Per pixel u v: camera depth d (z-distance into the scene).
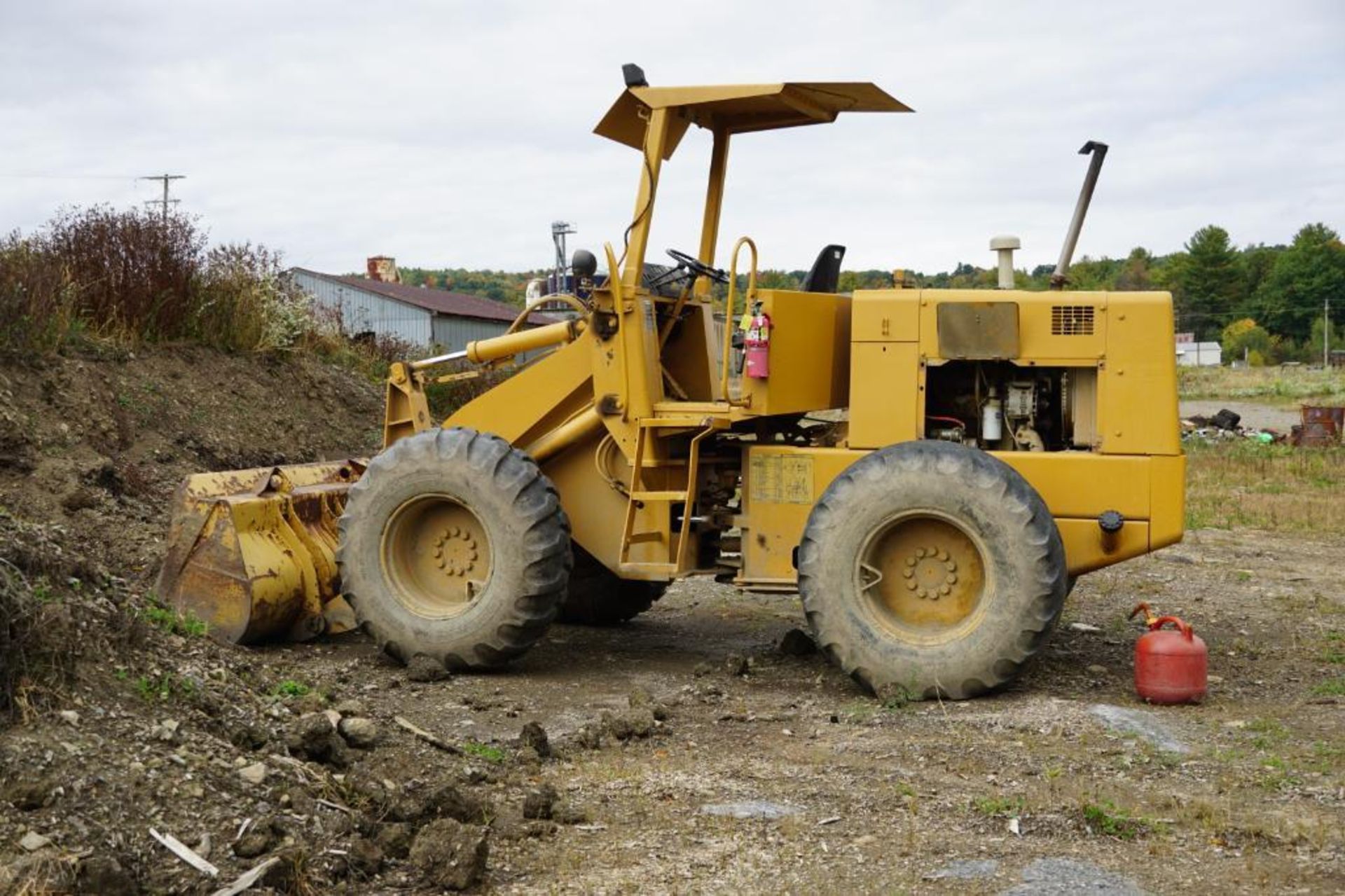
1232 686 7.45
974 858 4.81
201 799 4.79
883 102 8.05
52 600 5.73
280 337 14.45
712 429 7.79
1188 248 105.19
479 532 7.96
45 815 4.43
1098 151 7.71
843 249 8.52
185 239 13.56
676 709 7.08
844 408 8.19
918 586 7.20
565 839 5.06
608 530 8.35
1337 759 5.95
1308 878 4.58
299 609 8.20
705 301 8.59
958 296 7.44
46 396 10.68
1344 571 11.91
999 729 6.46
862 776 5.78
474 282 90.12
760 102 7.89
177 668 5.96
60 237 12.80
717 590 11.05
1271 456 23.09
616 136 8.45
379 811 5.14
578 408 8.36
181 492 8.03
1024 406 7.58
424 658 7.73
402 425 9.05
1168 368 7.23
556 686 7.62
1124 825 5.05
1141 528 7.23
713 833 5.11
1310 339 98.69
